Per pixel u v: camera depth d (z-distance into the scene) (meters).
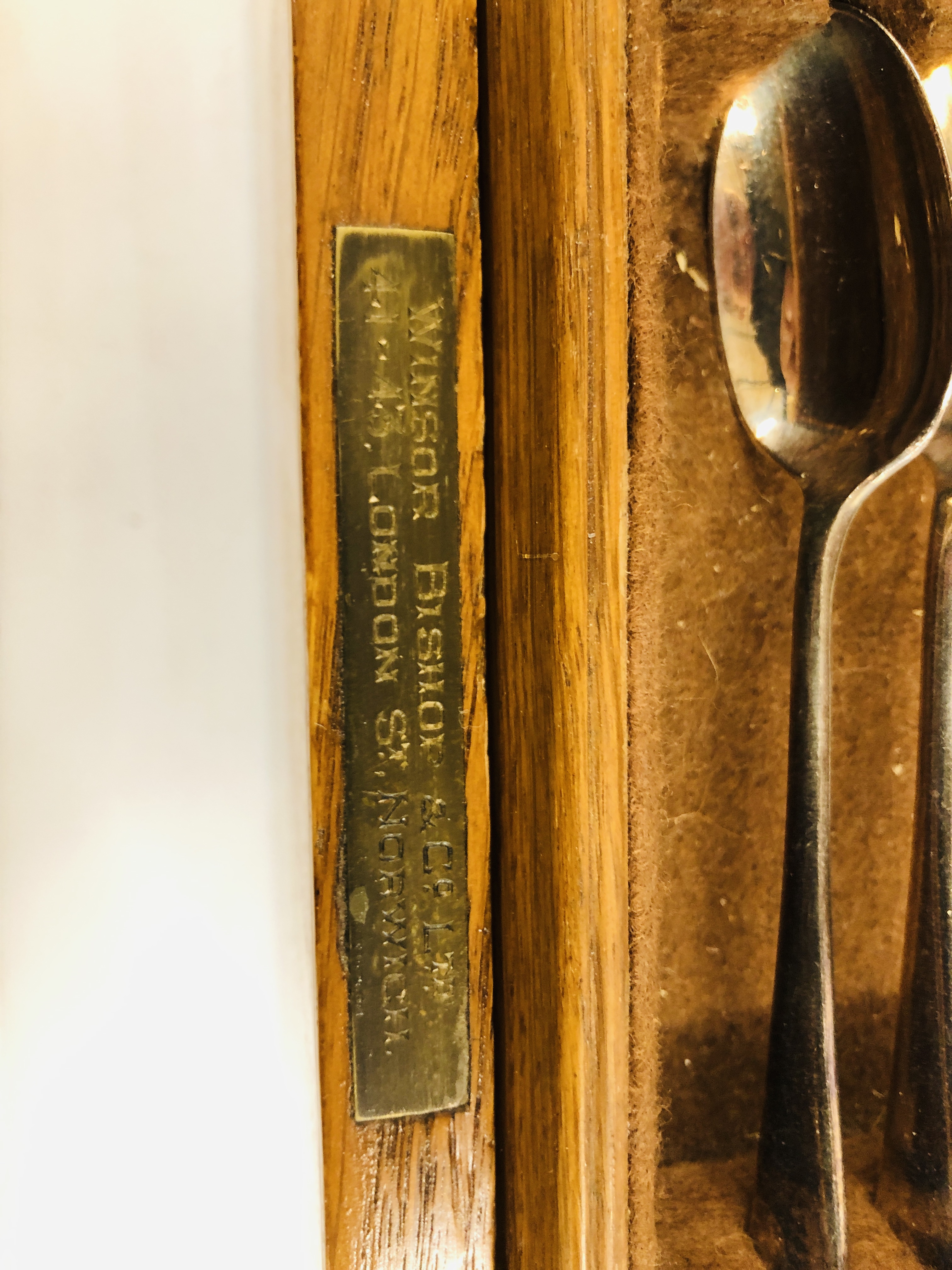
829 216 0.16
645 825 0.15
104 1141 0.16
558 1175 0.15
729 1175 0.16
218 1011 0.16
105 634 0.15
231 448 0.16
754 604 0.16
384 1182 0.15
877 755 0.17
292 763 0.16
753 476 0.16
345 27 0.14
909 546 0.17
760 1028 0.16
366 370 0.15
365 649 0.15
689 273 0.15
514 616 0.15
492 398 0.15
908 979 0.16
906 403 0.16
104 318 0.15
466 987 0.15
